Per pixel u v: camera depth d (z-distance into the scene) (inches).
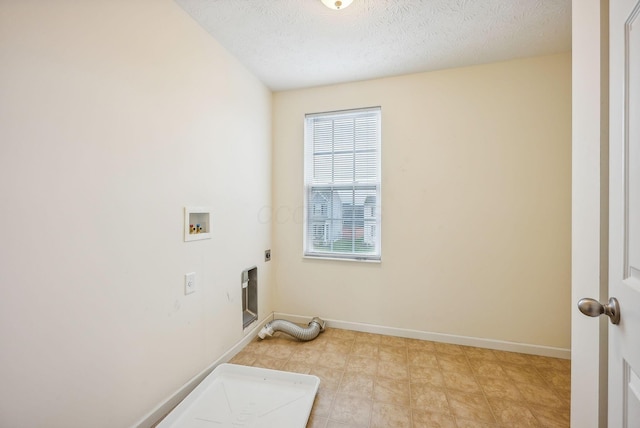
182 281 60.4
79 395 41.1
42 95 36.5
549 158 76.7
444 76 85.0
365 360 75.9
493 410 56.7
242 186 83.0
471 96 82.6
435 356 77.9
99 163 43.5
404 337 89.6
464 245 83.9
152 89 52.7
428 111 86.3
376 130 93.6
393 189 90.0
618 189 27.0
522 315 79.6
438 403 58.7
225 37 69.7
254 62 81.6
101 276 44.0
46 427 37.3
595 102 31.4
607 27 29.7
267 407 56.7
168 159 56.5
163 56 55.1
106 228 44.7
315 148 100.2
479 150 82.0
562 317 76.7
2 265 33.2
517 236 79.4
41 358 36.8
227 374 67.9
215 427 51.4
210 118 68.8
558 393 61.9
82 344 41.4
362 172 95.3
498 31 67.2
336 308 96.8
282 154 100.8
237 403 58.0
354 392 62.3
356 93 93.3
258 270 92.4
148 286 52.3
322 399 60.0
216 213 71.2
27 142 35.2
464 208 83.7
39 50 36.2
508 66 79.5
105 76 44.2
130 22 48.3
